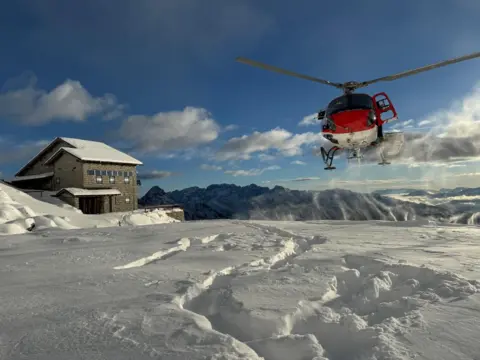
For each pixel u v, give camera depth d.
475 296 3.12
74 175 32.16
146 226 11.84
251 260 5.23
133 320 2.65
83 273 4.45
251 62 10.24
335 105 11.09
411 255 5.31
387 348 2.16
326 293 3.51
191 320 2.64
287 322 2.79
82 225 22.92
